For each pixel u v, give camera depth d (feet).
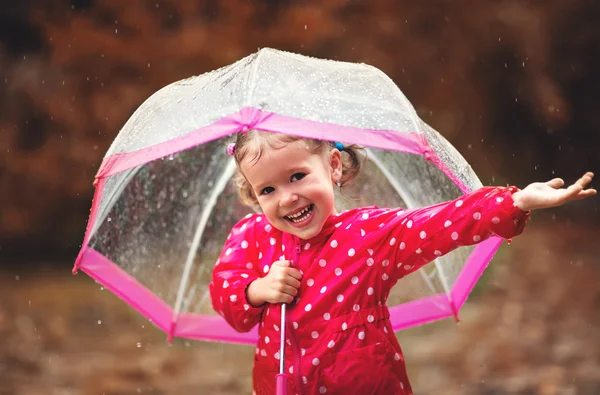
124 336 36.52
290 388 13.42
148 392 28.07
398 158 15.07
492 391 26.81
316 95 12.38
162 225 15.76
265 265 14.29
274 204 13.16
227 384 29.04
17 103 55.36
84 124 55.16
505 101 69.00
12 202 55.31
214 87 12.82
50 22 55.98
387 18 59.82
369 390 13.21
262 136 13.01
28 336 36.24
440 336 35.19
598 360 29.91
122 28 55.06
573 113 76.33
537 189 12.26
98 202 14.07
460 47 63.36
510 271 48.70
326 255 13.47
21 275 51.06
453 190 14.30
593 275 47.37
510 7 64.95
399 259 13.33
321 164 13.34
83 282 49.21
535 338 33.91
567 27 73.05
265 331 13.85
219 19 55.83
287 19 56.54
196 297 16.28
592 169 77.15
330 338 13.23
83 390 28.32
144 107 13.76
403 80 61.87
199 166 15.92
